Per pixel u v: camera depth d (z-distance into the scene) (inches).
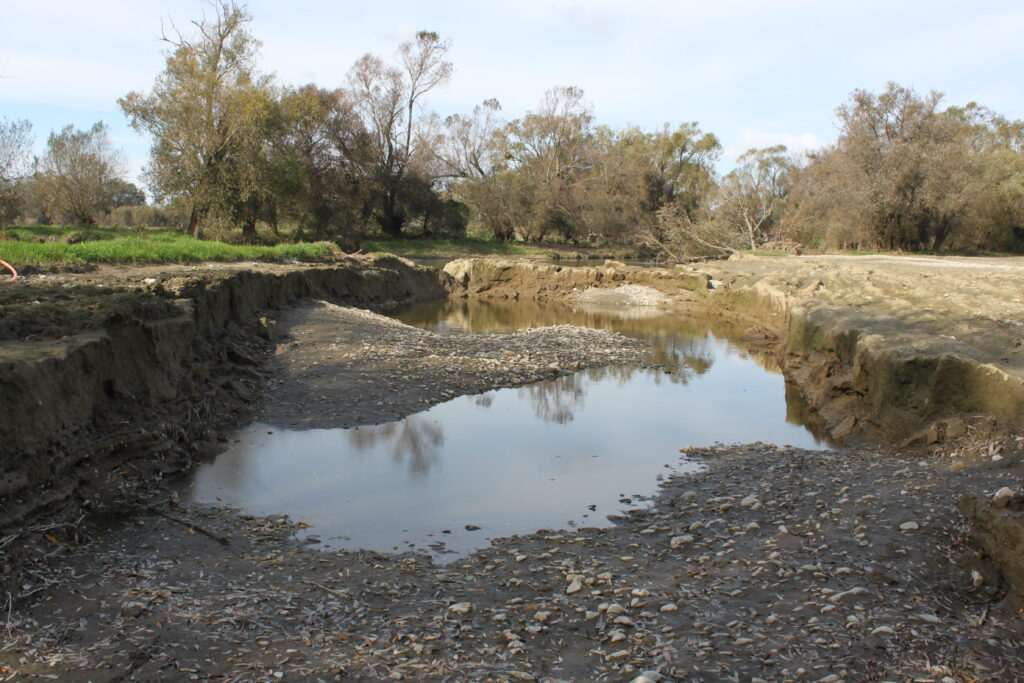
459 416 513.0
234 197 1531.7
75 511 292.5
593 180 2502.5
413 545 302.0
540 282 1475.1
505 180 2450.8
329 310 814.5
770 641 209.6
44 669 189.6
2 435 265.0
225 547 290.7
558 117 2576.3
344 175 2003.0
